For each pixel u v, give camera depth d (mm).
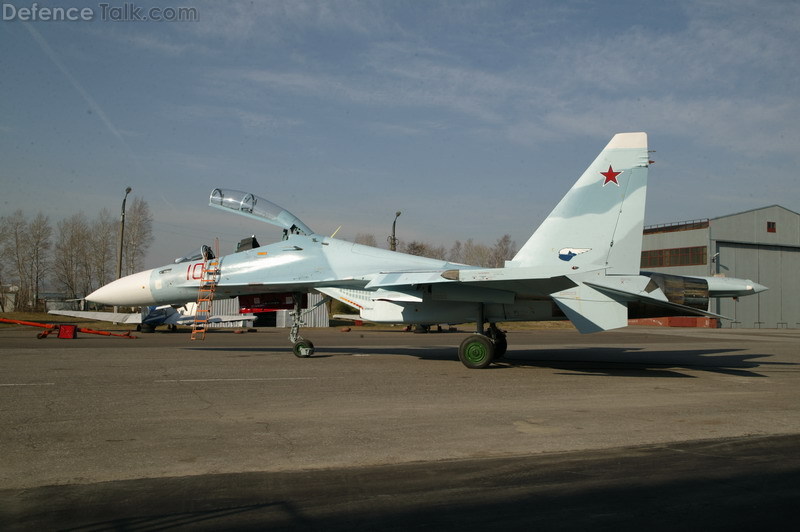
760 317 52375
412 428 6602
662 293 12219
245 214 15469
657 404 8398
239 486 4566
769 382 10930
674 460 5422
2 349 16141
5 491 4426
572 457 5500
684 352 17875
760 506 4238
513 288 11961
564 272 10898
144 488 4504
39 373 10742
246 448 5672
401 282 12047
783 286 53438
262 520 3859
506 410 7754
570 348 19328
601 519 3938
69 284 61781
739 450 5816
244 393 8773
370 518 3906
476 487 4586
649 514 4047
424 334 28891
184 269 14766
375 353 15820
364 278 13438
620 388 9906
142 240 55750
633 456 5551
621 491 4527
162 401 8031
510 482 4719
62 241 61312
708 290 12578
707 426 6926
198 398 8305
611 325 12039
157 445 5746
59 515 3936
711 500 4348
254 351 16031
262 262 14352
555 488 4578
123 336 23359
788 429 6801
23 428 6406
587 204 12461
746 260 52062
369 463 5230
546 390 9539
